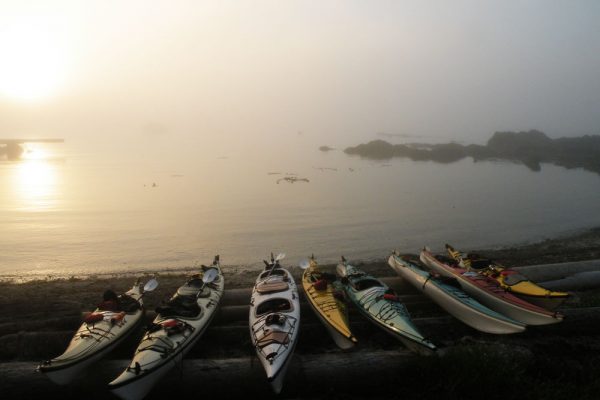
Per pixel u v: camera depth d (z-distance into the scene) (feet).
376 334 35.47
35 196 132.98
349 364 28.50
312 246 77.00
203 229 90.48
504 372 26.76
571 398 25.75
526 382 26.96
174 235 85.51
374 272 55.16
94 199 128.06
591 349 31.73
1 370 28.66
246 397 28.19
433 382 27.30
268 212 107.65
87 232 88.12
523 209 108.88
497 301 37.78
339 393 28.02
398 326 32.32
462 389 26.53
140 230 89.86
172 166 214.07
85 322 32.07
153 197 131.03
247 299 42.78
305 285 41.83
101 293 48.01
